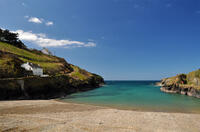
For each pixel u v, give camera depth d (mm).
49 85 50688
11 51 90625
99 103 33906
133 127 14930
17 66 56375
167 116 20016
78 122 15930
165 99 41531
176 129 14836
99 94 55969
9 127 13438
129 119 18000
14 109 22125
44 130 13031
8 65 52500
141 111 23891
